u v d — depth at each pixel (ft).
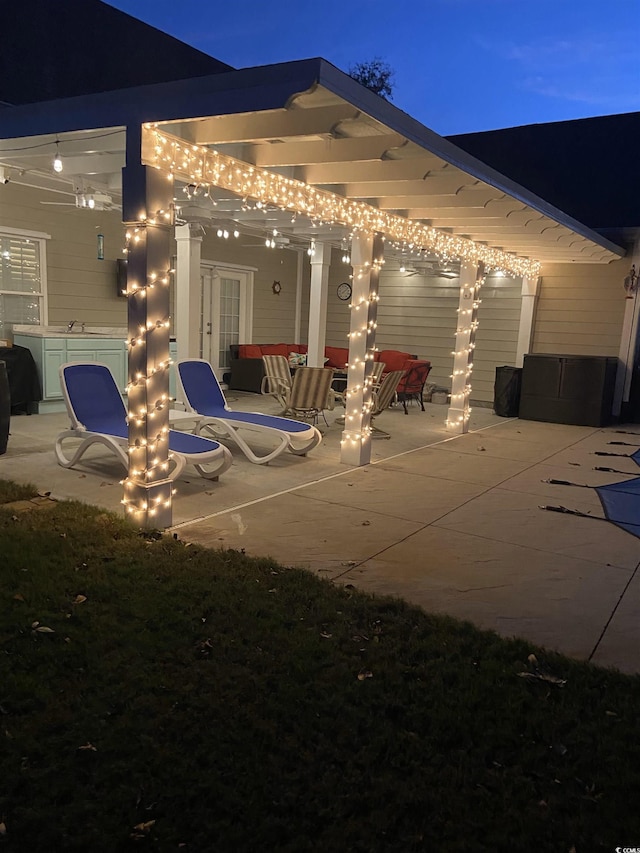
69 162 17.81
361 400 22.12
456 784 6.91
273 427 22.17
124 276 33.35
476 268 29.30
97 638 9.37
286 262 45.98
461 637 10.11
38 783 6.59
